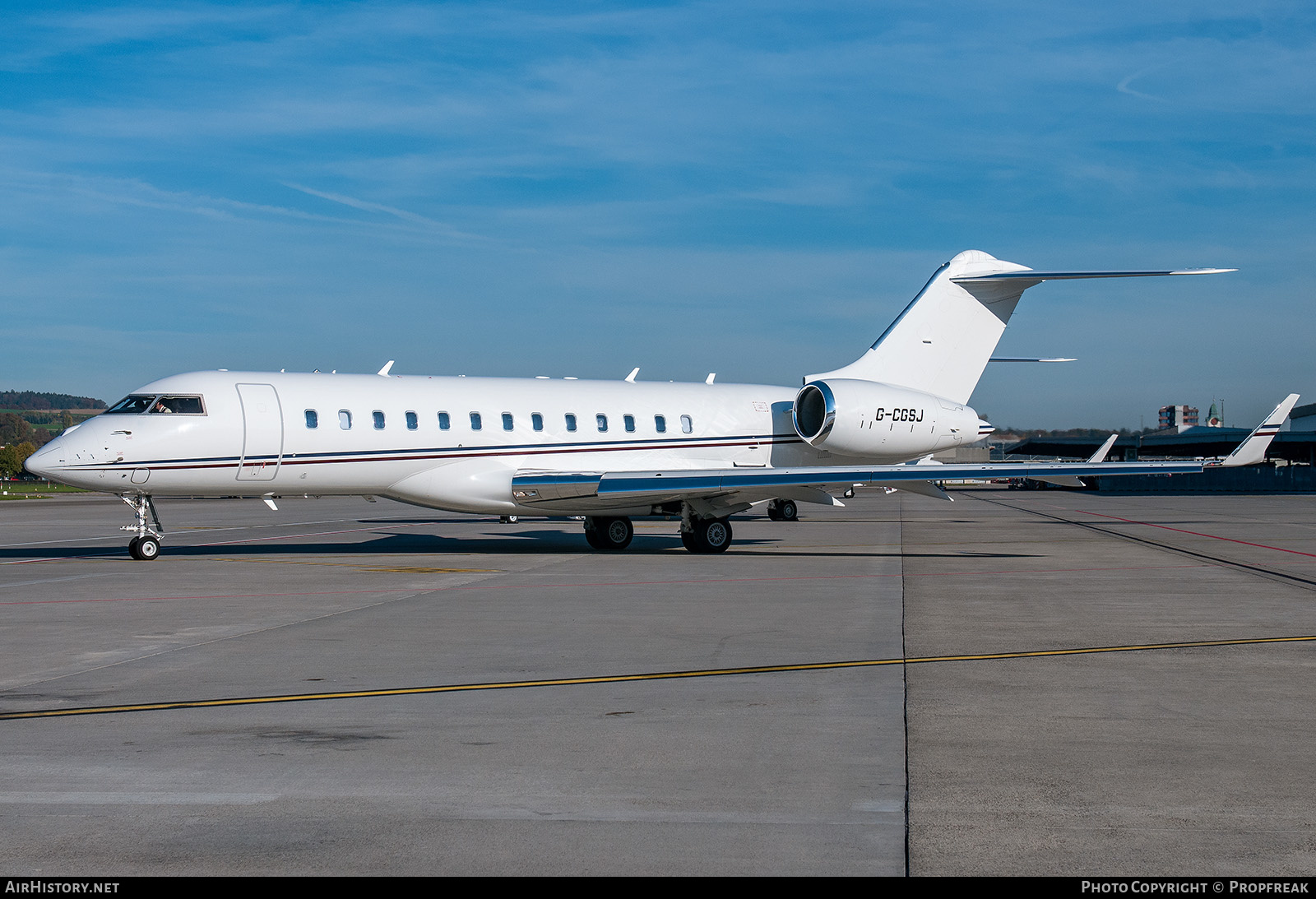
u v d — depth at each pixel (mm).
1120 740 7285
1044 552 23312
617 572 18734
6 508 53188
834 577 17891
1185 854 5219
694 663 10109
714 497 22766
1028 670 9773
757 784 6340
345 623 12594
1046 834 5484
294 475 21234
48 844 5418
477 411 22828
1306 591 15867
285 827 5652
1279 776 6457
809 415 25219
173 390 20594
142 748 7133
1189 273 22375
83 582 17312
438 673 9641
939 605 14352
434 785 6340
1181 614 13445
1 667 9930
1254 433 22906
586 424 23953
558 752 7051
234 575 18328
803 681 9273
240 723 7820
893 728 7641
